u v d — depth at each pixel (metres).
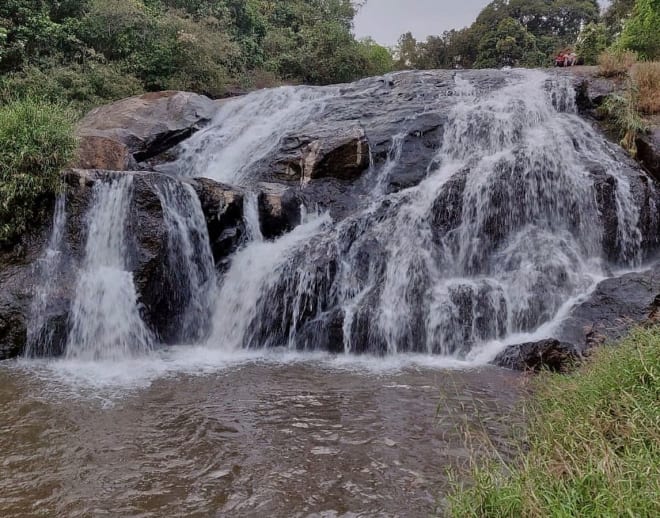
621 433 3.72
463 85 13.74
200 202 9.33
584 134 11.27
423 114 12.03
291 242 9.52
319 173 11.05
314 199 10.63
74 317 7.59
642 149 10.91
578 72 13.86
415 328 8.02
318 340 8.12
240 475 4.20
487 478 3.42
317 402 5.71
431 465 4.34
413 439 4.80
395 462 4.39
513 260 8.94
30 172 7.98
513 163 9.77
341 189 10.95
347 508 3.76
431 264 8.84
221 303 8.94
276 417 5.30
